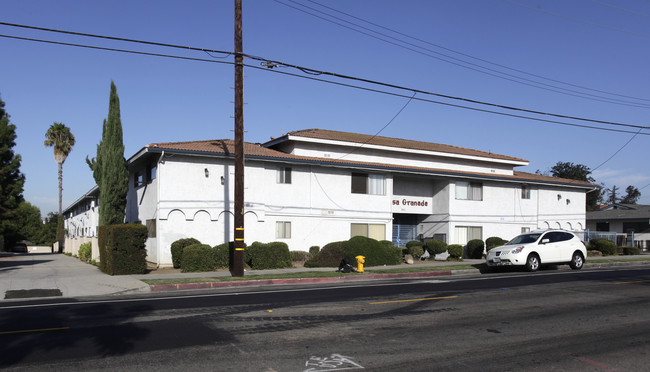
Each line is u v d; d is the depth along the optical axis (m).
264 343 7.54
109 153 23.00
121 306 11.18
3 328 8.66
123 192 23.16
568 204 36.53
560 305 11.20
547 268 21.70
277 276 17.70
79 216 49.44
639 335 8.27
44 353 6.92
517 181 33.00
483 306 11.05
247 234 23.92
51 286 15.52
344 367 6.33
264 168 24.69
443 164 32.75
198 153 22.56
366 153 29.94
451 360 6.70
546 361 6.70
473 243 28.98
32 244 78.44
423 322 9.21
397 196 30.30
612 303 11.49
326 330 8.47
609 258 27.31
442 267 21.86
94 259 26.38
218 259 20.66
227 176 23.64
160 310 10.51
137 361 6.54
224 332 8.28
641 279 16.47
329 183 26.67
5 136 31.94
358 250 22.80
